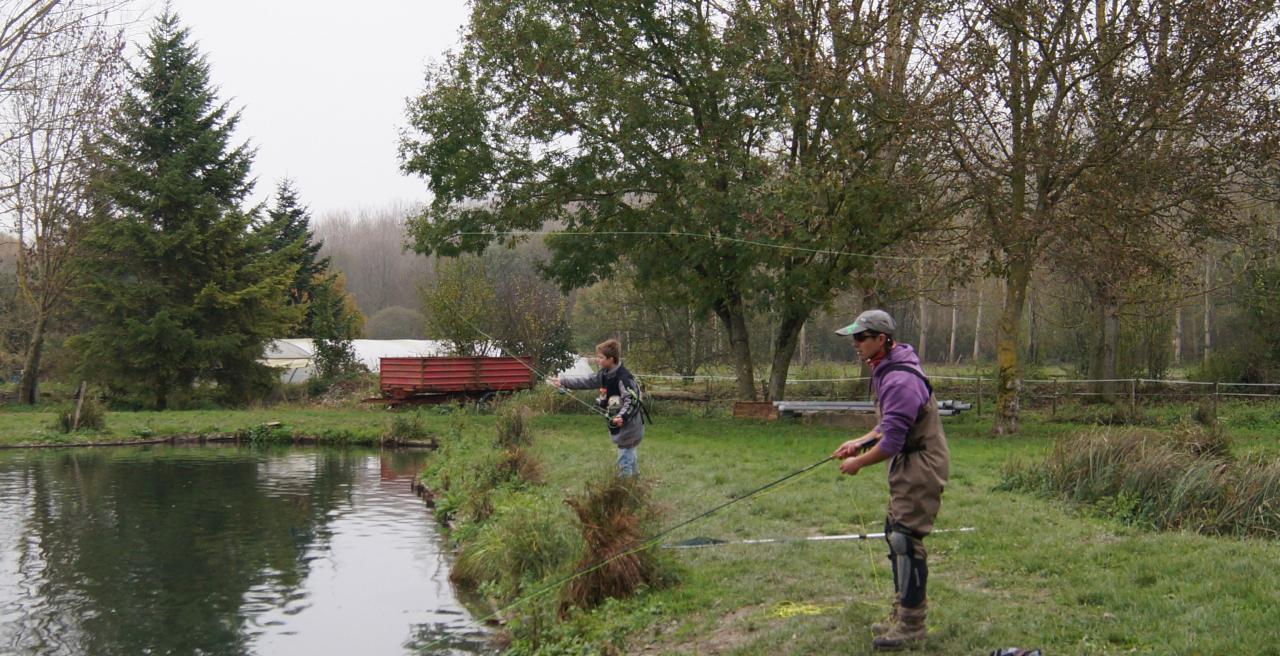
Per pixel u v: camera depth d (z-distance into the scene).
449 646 8.21
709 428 22.19
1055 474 10.66
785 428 22.28
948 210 21.89
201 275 37.72
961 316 63.66
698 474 13.66
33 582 10.52
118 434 24.89
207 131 38.16
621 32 23.34
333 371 41.22
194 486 17.23
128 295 35.72
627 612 7.50
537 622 7.73
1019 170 19.58
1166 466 9.39
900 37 20.78
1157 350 31.81
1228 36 18.17
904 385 5.54
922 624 5.72
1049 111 19.52
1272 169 18.81
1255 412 23.64
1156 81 18.22
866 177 21.83
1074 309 35.34
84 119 33.19
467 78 24.41
